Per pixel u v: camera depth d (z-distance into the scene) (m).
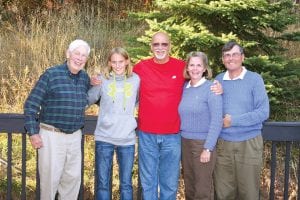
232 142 3.80
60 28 8.38
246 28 5.55
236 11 5.42
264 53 6.00
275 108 5.72
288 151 4.17
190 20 5.60
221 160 3.86
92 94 3.85
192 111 3.78
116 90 3.79
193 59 3.76
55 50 7.45
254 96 3.75
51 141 3.70
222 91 3.78
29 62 7.35
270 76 5.21
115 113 3.78
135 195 5.77
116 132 3.78
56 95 3.65
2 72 7.11
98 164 3.85
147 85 3.81
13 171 5.66
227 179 3.89
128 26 9.04
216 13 5.26
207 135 3.75
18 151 5.94
